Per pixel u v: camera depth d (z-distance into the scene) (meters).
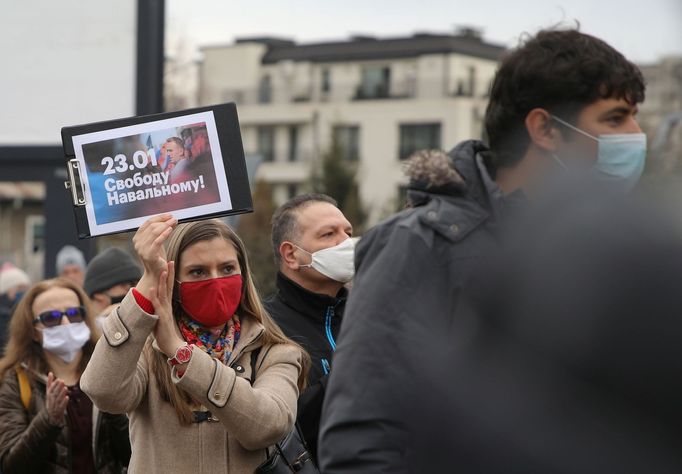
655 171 2.28
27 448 4.38
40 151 9.48
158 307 3.24
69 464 4.47
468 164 2.41
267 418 3.29
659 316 2.07
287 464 3.51
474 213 2.34
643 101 2.41
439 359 2.25
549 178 2.35
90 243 9.26
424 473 2.25
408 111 61.72
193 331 3.55
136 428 3.46
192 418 3.38
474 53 62.75
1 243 35.88
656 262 2.09
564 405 2.11
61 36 9.52
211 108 3.36
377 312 2.30
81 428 4.51
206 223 3.55
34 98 9.52
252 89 66.06
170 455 3.38
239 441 3.33
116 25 9.48
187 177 3.35
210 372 3.23
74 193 3.36
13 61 9.55
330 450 2.29
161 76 9.49
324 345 4.29
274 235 4.48
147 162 3.35
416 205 2.44
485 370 2.19
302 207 4.44
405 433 2.26
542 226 2.24
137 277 5.73
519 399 2.15
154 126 3.35
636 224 2.13
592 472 2.08
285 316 4.35
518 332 2.16
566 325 2.11
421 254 2.31
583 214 2.19
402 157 61.84
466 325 2.24
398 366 2.27
